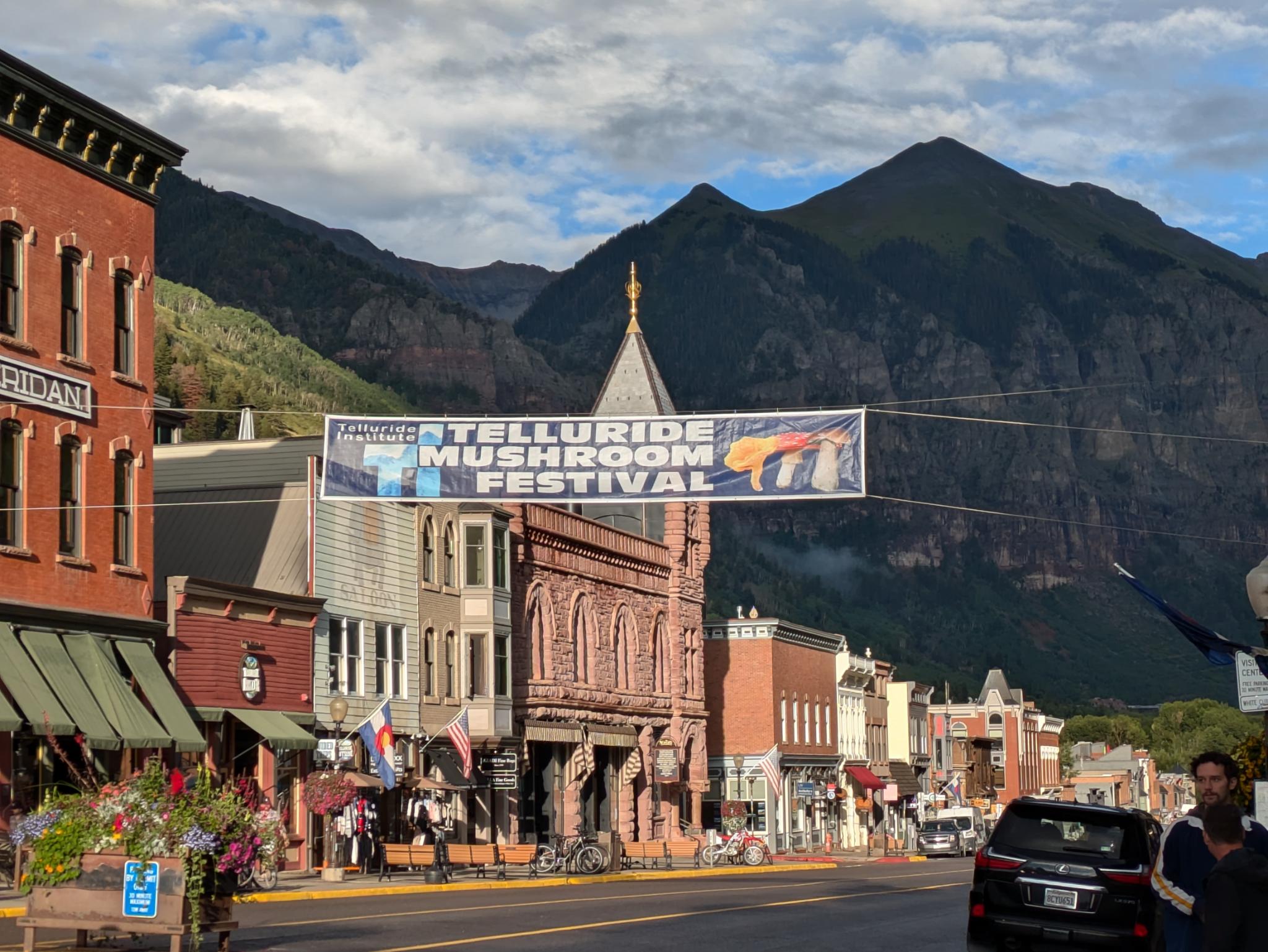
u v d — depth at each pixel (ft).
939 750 428.15
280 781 144.87
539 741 203.00
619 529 239.71
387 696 167.53
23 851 103.19
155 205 137.08
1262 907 34.45
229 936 66.08
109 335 129.49
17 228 119.03
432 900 106.73
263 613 145.18
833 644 322.55
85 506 124.98
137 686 125.49
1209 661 66.74
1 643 112.78
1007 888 66.33
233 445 186.39
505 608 189.37
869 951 73.10
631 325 285.84
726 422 114.52
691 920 88.02
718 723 282.15
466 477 115.96
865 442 112.68
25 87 117.91
